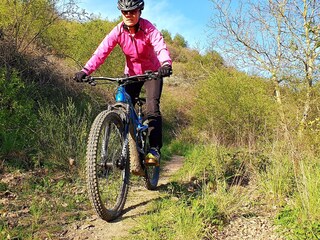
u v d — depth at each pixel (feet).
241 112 37.14
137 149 13.32
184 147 36.11
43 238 10.62
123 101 12.99
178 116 56.85
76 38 36.22
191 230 10.14
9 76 22.27
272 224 11.12
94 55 13.16
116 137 12.22
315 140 19.47
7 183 15.01
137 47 13.66
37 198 13.74
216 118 39.91
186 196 14.23
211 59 49.03
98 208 11.19
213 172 16.80
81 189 15.42
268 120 30.68
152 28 13.39
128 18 12.81
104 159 11.40
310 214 10.71
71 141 19.07
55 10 30.14
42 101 25.23
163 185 16.94
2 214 12.08
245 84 40.11
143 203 13.82
